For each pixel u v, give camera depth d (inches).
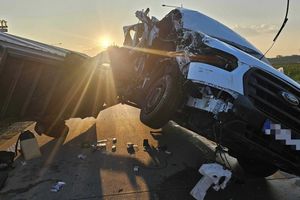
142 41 260.1
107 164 214.2
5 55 192.7
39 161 221.9
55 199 162.1
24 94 220.8
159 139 280.7
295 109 161.3
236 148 175.0
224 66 175.5
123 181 184.4
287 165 161.0
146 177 190.4
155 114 187.3
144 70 243.6
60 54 233.5
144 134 298.2
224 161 223.9
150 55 239.3
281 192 173.2
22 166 212.5
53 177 191.5
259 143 161.8
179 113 188.1
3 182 181.8
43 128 262.2
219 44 185.9
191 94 175.6
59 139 281.7
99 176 192.2
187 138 286.8
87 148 252.7
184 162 218.5
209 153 242.2
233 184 184.9
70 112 269.0
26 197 165.5
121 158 227.0
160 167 208.4
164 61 207.6
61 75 235.3
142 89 228.7
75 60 237.3
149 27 254.2
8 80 205.3
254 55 219.5
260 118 158.4
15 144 254.7
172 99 182.7
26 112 232.1
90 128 327.0
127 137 287.0
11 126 349.4
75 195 166.2
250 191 174.9
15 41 218.8
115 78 266.5
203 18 236.4
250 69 170.2
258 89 165.5
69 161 221.1
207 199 164.6
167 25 244.1
